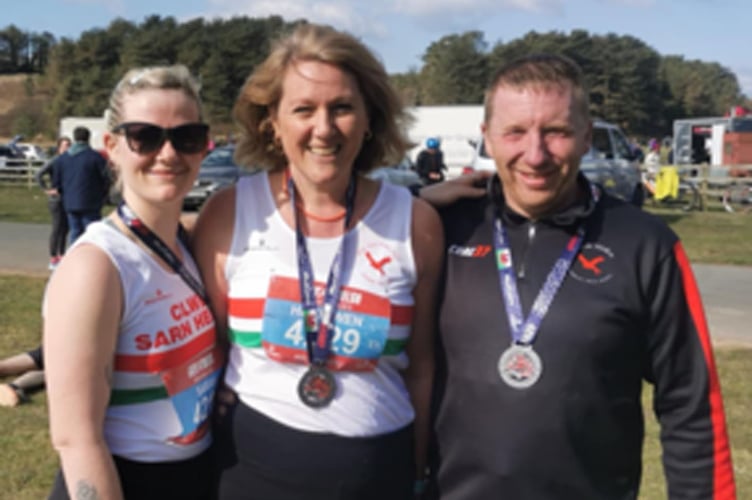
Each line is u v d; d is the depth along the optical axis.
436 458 2.12
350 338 2.02
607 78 87.56
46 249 10.93
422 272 2.16
